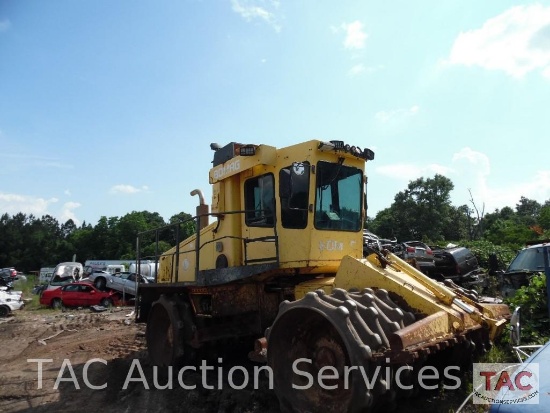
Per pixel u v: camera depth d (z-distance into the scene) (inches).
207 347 283.1
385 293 188.9
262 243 258.7
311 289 229.0
